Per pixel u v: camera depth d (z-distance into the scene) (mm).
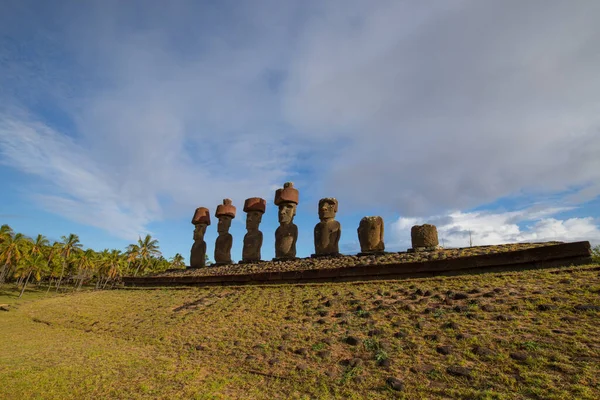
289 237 19281
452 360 5785
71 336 12281
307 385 5977
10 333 13508
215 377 6895
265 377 6578
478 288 8758
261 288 14383
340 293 11086
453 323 7008
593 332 5707
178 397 6027
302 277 14406
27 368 8047
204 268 23047
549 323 6305
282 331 8867
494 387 4910
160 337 10484
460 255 12039
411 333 7086
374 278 12648
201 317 11859
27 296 46125
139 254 56781
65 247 51875
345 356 6785
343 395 5488
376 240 15523
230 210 24234
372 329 7648
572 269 8680
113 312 15422
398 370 5871
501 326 6559
